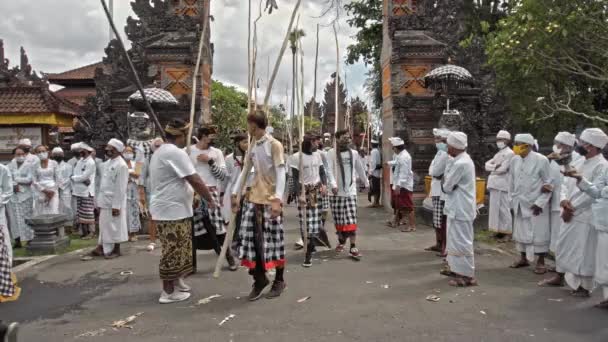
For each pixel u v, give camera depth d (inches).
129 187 359.6
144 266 281.9
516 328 178.9
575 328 178.7
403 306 205.2
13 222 387.5
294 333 174.9
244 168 212.5
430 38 491.2
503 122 458.9
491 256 306.0
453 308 202.4
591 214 212.2
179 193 208.7
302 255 311.9
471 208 233.8
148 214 336.2
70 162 450.6
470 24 603.5
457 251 234.7
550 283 236.8
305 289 231.5
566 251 221.5
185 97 466.9
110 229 300.2
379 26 741.3
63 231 352.5
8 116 496.1
